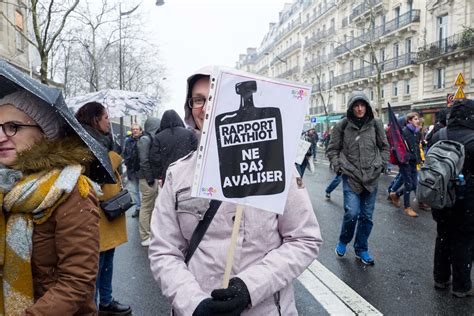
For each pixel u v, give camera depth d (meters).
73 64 30.31
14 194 1.63
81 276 1.68
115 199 3.45
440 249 4.28
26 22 19.09
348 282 4.58
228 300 1.54
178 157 5.61
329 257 5.47
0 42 16.56
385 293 4.26
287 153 1.70
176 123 5.75
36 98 1.77
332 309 3.90
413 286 4.44
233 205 1.78
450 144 3.91
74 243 1.68
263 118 1.70
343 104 45.81
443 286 4.33
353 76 42.22
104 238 3.44
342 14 47.06
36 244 1.69
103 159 1.93
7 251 1.67
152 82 42.53
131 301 4.20
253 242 1.75
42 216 1.67
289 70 66.12
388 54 36.09
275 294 1.74
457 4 26.78
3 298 1.68
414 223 7.34
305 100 1.71
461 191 3.88
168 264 1.79
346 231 5.20
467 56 26.05
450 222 4.07
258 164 1.69
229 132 1.69
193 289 1.67
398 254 5.57
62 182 1.66
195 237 1.79
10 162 1.76
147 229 6.25
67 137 1.83
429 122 29.47
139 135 8.20
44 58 9.85
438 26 29.38
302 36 62.12
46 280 1.73
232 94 1.69
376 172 4.88
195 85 2.02
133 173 8.36
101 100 6.69
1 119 1.74
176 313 1.75
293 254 1.73
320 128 49.84
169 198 1.89
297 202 1.82
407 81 33.44
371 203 5.07
